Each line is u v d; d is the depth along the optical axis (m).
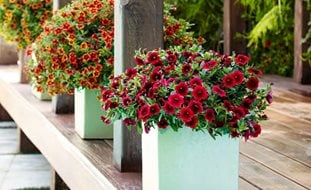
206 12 6.81
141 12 2.81
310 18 5.41
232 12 6.18
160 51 2.45
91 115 3.45
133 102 2.35
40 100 4.77
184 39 3.35
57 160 3.65
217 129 2.28
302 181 2.72
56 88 3.60
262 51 6.38
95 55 3.31
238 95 2.30
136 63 2.54
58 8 4.20
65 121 3.98
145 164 2.45
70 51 3.39
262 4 6.20
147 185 2.44
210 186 2.34
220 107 2.24
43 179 4.82
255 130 2.31
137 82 2.34
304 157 3.14
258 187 2.64
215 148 2.33
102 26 3.38
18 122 5.10
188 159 2.32
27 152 5.62
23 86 5.52
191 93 2.23
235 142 2.34
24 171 5.04
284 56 6.21
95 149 3.27
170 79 2.27
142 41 2.82
